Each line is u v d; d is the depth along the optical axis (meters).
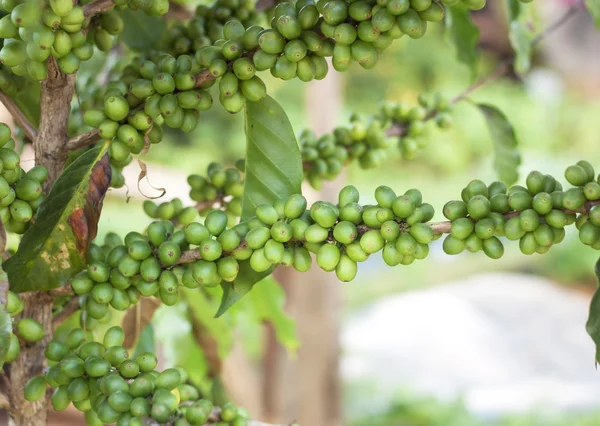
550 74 5.39
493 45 4.38
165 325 1.13
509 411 3.15
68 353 0.85
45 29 0.80
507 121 1.05
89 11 0.82
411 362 3.65
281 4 0.83
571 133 5.52
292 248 0.82
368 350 3.73
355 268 0.81
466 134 5.36
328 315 2.05
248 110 0.87
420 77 5.50
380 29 0.80
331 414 2.10
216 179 0.95
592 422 3.02
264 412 1.96
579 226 0.78
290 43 0.81
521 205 0.79
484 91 5.46
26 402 0.86
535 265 4.93
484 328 4.10
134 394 0.80
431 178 5.26
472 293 4.54
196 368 1.12
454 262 4.86
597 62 4.47
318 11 0.81
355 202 0.81
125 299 0.84
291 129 0.88
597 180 0.77
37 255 0.82
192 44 0.93
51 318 0.88
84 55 0.83
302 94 4.77
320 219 0.80
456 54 1.10
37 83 0.92
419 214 0.79
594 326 0.78
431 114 1.05
